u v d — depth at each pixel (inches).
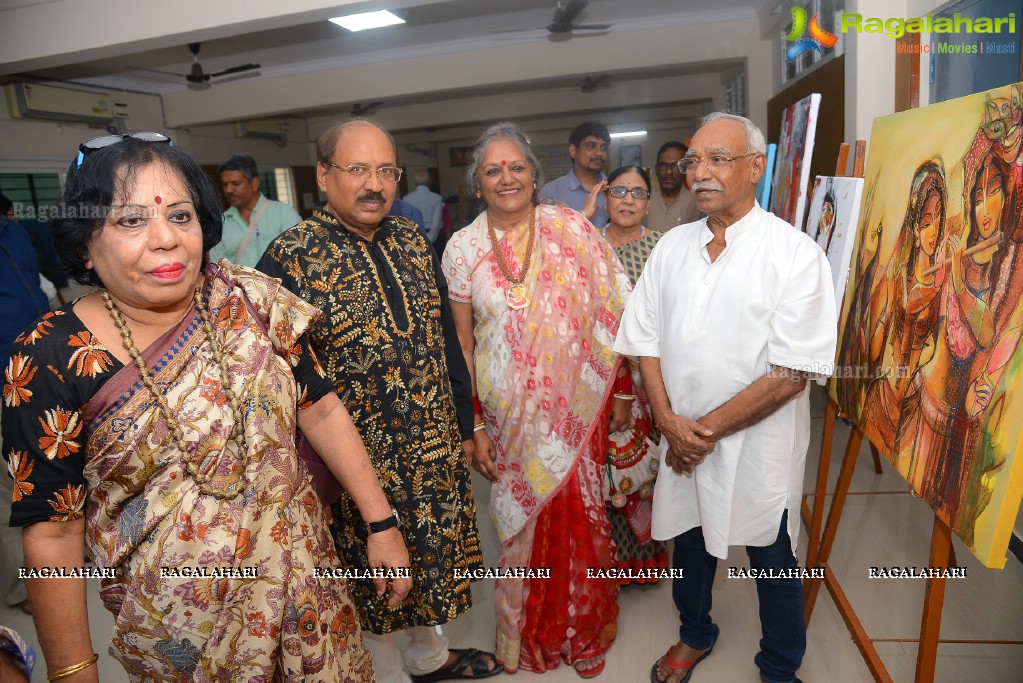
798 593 64.6
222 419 37.1
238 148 343.6
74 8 158.1
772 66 227.0
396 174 57.3
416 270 60.3
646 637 79.9
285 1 146.9
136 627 37.6
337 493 51.6
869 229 70.3
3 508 94.3
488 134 70.0
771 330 57.7
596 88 354.9
